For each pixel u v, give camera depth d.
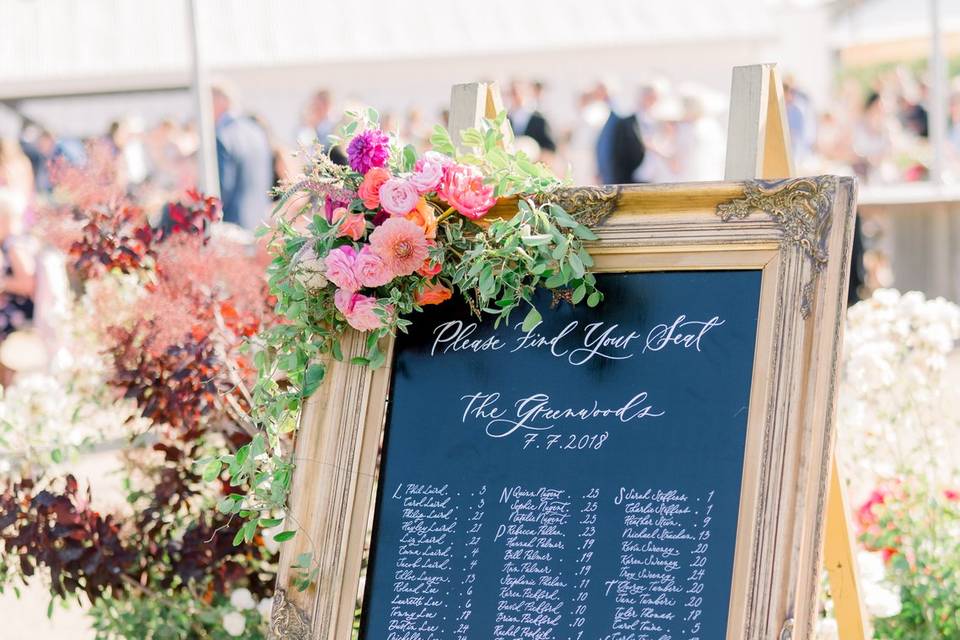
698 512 2.12
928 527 3.59
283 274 2.41
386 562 2.32
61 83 9.16
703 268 2.21
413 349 2.41
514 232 2.28
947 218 8.77
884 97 11.69
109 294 3.66
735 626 2.04
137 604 3.55
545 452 2.27
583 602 2.16
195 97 7.21
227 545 3.43
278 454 2.47
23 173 8.61
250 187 8.80
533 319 2.31
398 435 2.38
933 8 9.70
